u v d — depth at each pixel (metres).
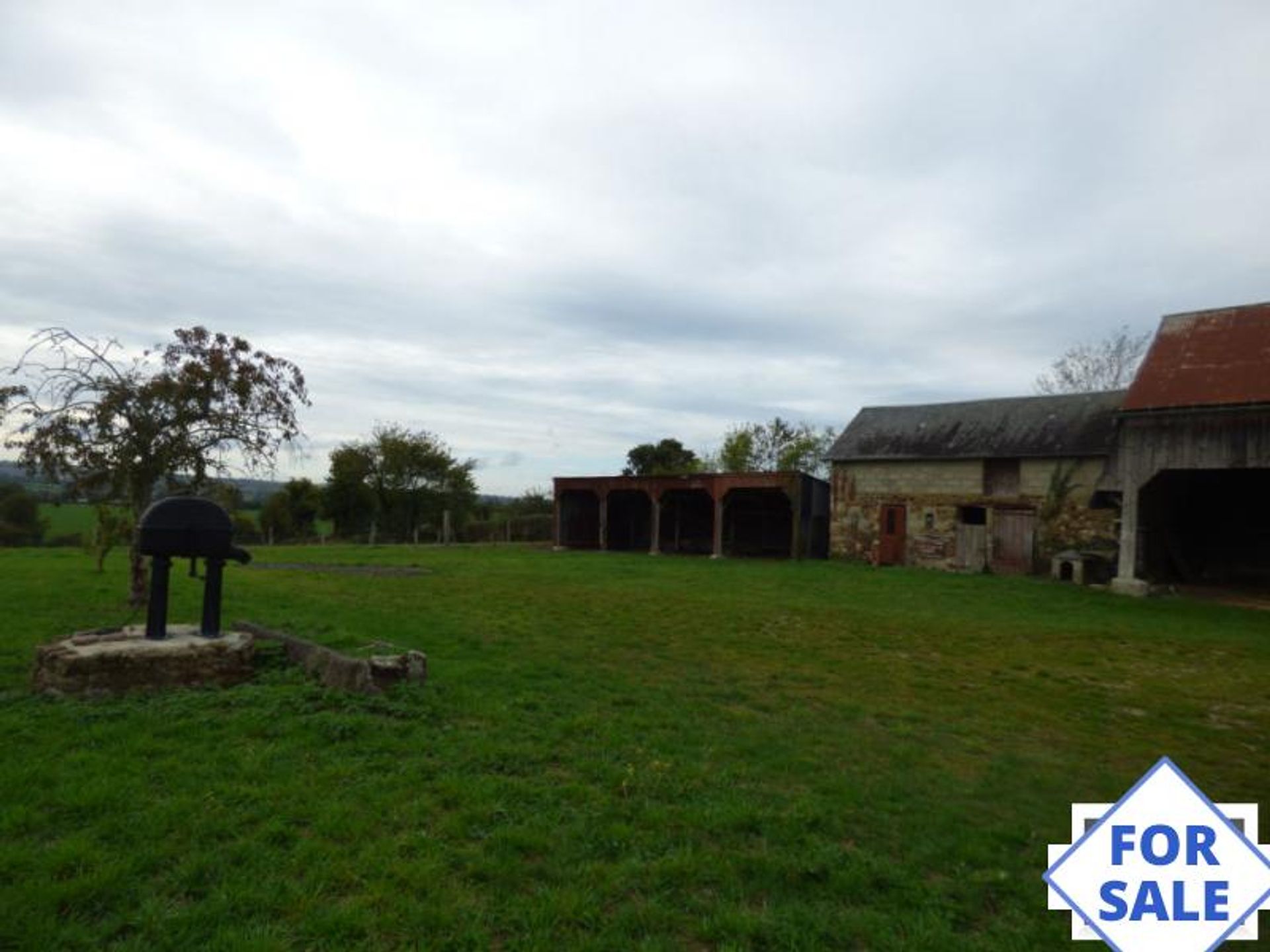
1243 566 21.98
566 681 7.24
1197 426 16.80
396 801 4.08
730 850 3.83
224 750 4.68
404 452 41.50
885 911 3.38
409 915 3.05
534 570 20.66
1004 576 21.72
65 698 5.55
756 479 27.80
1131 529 17.67
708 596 15.25
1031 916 3.47
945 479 25.17
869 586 18.27
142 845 3.46
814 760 5.36
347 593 13.51
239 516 38.53
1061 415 24.45
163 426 9.49
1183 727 6.94
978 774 5.36
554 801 4.23
